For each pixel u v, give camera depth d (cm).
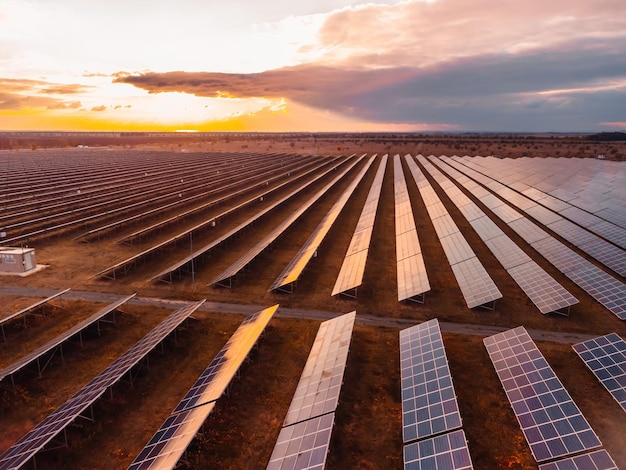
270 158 18925
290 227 6562
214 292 4209
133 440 2309
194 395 2453
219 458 2189
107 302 3953
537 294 3881
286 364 3003
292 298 4081
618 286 3838
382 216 7375
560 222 6034
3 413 2498
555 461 1942
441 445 2005
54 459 2155
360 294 4172
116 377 2433
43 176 11288
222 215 7100
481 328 3531
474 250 5438
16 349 3158
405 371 2717
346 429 2381
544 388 2414
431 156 18412
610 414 2475
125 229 6378
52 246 5516
